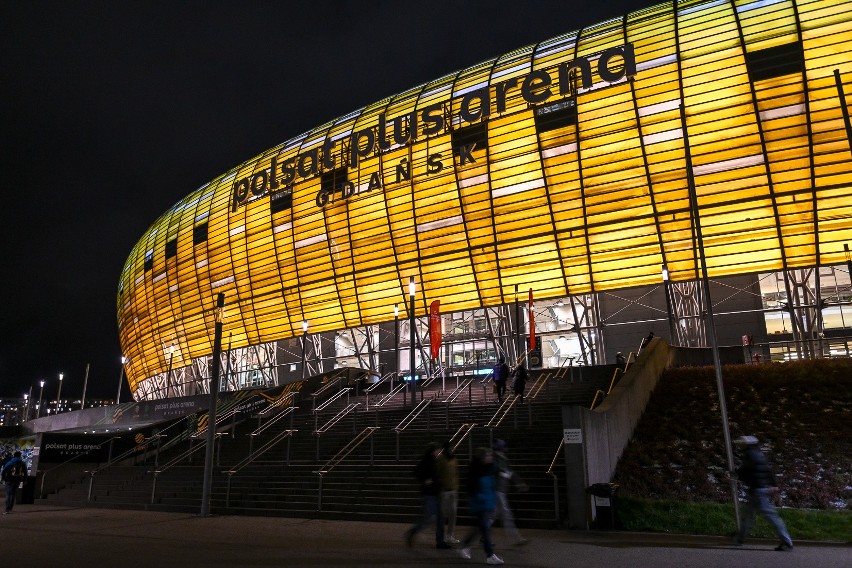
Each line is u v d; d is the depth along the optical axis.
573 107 42.00
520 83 44.19
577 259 42.88
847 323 38.88
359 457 21.00
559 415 22.17
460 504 15.78
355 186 49.91
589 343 43.72
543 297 44.28
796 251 37.59
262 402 32.22
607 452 16.30
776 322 39.66
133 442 29.31
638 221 40.47
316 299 52.19
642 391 21.94
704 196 38.75
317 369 52.75
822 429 17.88
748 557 10.13
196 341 61.12
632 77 38.97
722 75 37.94
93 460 27.98
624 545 11.48
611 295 43.91
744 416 19.75
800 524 12.50
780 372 23.52
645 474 16.50
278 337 54.62
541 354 43.88
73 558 10.89
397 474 18.64
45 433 27.12
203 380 60.97
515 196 43.88
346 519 16.69
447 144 46.09
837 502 14.05
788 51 36.59
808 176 36.19
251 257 55.47
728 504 14.10
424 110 45.47
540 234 43.34
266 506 18.83
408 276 48.06
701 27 39.69
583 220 42.06
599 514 13.68
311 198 52.03
